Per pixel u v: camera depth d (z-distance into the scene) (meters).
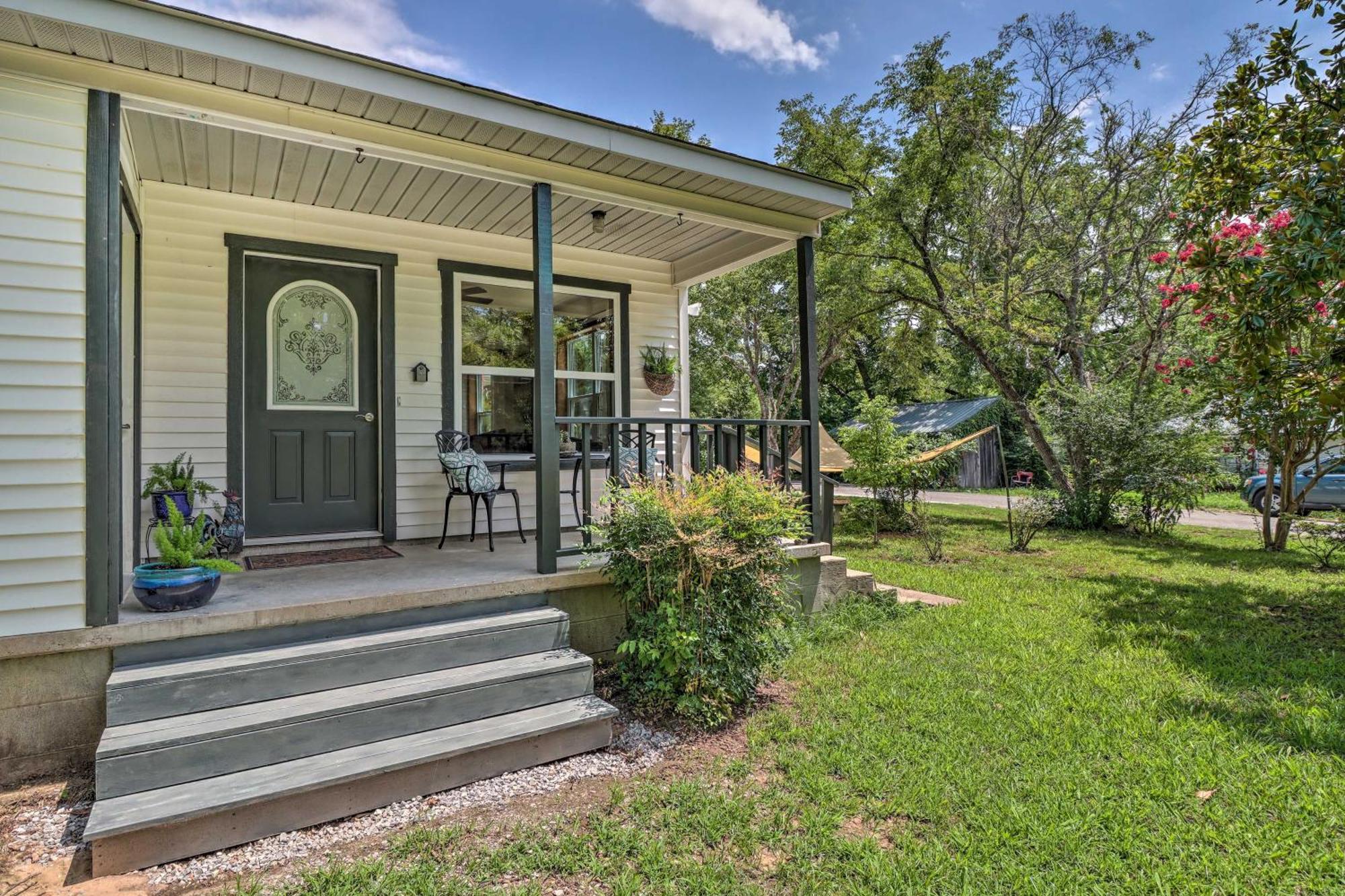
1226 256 4.71
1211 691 3.51
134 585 2.67
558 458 3.64
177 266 4.21
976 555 8.07
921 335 13.59
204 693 2.47
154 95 2.73
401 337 4.96
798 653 4.11
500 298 5.41
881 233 11.97
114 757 2.12
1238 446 9.04
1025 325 11.15
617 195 3.98
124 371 3.49
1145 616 5.06
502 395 5.43
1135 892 1.94
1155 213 10.24
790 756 2.79
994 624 4.78
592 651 3.72
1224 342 5.36
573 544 4.95
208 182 4.17
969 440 11.26
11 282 2.48
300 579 3.42
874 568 7.16
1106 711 3.23
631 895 1.92
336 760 2.41
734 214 4.47
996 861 2.09
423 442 5.04
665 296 6.31
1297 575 6.71
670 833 2.25
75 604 2.52
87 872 2.02
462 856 2.11
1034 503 9.80
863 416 9.99
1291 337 5.94
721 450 4.97
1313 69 4.38
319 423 4.70
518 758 2.73
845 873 2.03
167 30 2.49
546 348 3.64
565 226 5.17
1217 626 4.78
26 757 2.51
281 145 3.61
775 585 3.57
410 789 2.48
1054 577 6.62
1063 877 2.00
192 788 2.19
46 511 2.49
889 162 11.80
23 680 2.50
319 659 2.68
